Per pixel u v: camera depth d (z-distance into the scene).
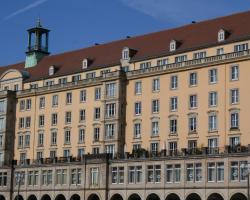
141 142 104.19
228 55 94.56
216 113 95.25
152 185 95.69
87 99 113.12
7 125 124.88
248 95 91.88
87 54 124.12
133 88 106.94
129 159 99.38
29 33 139.50
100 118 109.81
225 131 93.75
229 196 86.25
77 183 106.56
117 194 100.38
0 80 132.50
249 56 92.06
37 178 114.44
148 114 104.06
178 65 100.69
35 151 120.88
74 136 114.31
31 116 123.00
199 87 97.94
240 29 99.31
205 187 89.19
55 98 119.31
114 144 106.31
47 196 113.50
